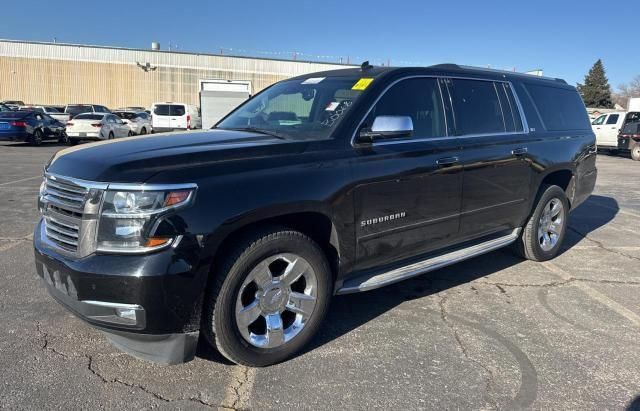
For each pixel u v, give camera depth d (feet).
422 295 15.11
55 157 11.10
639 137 67.51
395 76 13.17
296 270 10.69
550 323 13.32
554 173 18.71
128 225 8.89
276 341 10.61
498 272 17.43
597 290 15.89
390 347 11.78
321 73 15.10
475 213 14.87
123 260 8.88
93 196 9.12
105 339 11.67
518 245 18.28
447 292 15.40
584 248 21.03
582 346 12.05
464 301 14.71
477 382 10.37
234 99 85.92
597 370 10.96
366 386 10.12
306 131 12.16
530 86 17.79
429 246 13.83
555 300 14.97
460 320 13.38
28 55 156.35
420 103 13.58
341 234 11.39
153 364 10.66
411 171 12.64
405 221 12.79
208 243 9.22
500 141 15.49
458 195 14.11
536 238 17.93
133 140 11.51
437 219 13.66
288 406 9.41
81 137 76.54
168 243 8.94
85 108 103.45
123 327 9.14
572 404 9.70
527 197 16.90
